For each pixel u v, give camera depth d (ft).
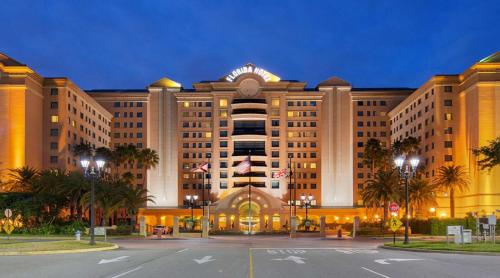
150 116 516.32
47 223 247.91
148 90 520.83
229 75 522.88
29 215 251.19
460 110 387.14
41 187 276.00
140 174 518.37
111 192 262.88
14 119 375.25
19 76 378.12
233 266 84.33
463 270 77.87
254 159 496.64
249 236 292.20
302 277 68.59
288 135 507.71
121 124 519.60
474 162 357.41
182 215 475.31
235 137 498.28
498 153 263.08
